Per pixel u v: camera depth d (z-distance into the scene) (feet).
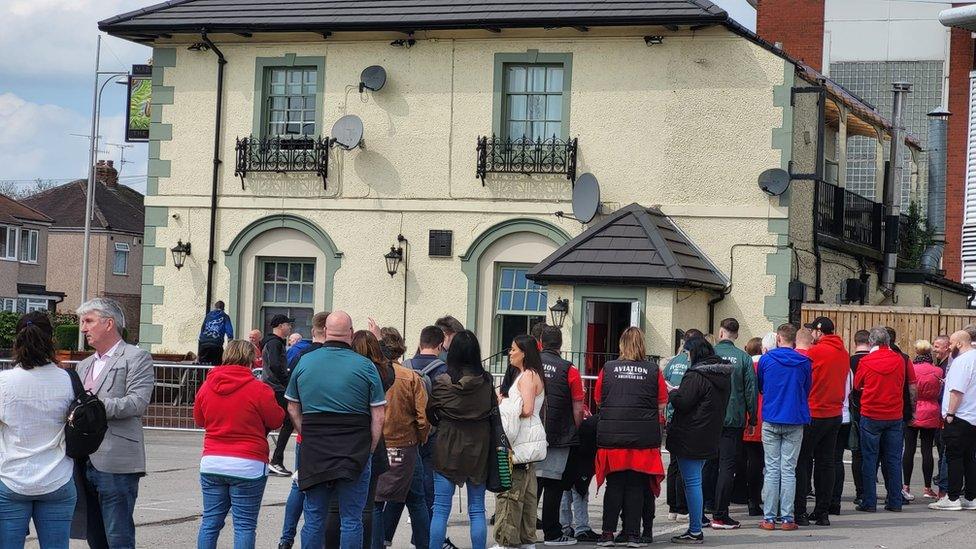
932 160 103.24
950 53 110.93
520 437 33.88
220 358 68.23
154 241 75.31
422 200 71.36
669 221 68.13
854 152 102.63
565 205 69.31
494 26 68.95
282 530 36.76
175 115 75.15
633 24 67.15
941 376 48.32
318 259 72.84
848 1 114.01
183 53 75.10
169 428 66.74
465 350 32.53
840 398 41.24
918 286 82.99
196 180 74.69
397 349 35.06
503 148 70.13
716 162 67.72
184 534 37.09
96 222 200.64
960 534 39.47
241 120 74.28
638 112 68.69
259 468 29.55
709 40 67.87
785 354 39.78
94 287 199.82
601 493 50.21
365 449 29.19
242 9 73.92
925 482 49.83
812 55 114.83
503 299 70.44
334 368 29.14
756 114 67.26
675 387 38.58
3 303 190.60
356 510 29.55
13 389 25.75
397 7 71.36
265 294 74.13
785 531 40.19
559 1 69.36
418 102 71.56
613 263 63.67
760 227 67.00
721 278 67.36
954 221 109.91
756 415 40.57
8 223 191.01
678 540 37.73
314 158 72.54
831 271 73.82
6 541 25.86
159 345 74.90
